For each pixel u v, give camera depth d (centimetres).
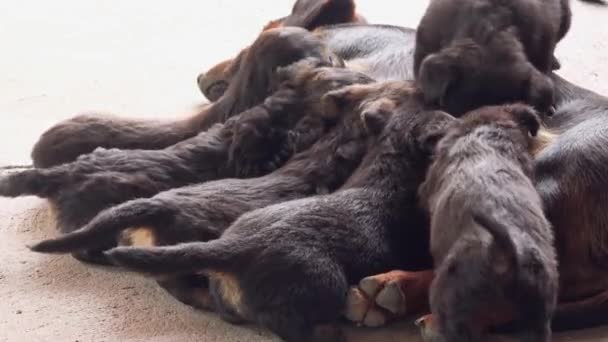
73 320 476
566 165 454
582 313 446
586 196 451
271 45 606
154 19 923
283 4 963
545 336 389
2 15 933
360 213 457
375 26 680
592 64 772
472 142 452
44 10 950
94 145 574
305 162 514
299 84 564
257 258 432
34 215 579
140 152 529
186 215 471
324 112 538
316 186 503
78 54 832
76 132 577
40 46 851
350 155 507
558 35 614
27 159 637
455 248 404
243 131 533
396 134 492
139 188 514
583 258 457
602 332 453
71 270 523
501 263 387
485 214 390
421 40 588
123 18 927
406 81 557
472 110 507
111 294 500
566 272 459
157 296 498
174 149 533
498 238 380
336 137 520
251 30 892
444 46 570
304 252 433
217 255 430
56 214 529
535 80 526
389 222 462
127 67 804
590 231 454
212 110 608
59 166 535
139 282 512
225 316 465
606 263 457
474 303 391
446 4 582
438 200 437
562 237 456
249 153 533
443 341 409
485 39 550
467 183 425
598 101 528
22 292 501
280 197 492
